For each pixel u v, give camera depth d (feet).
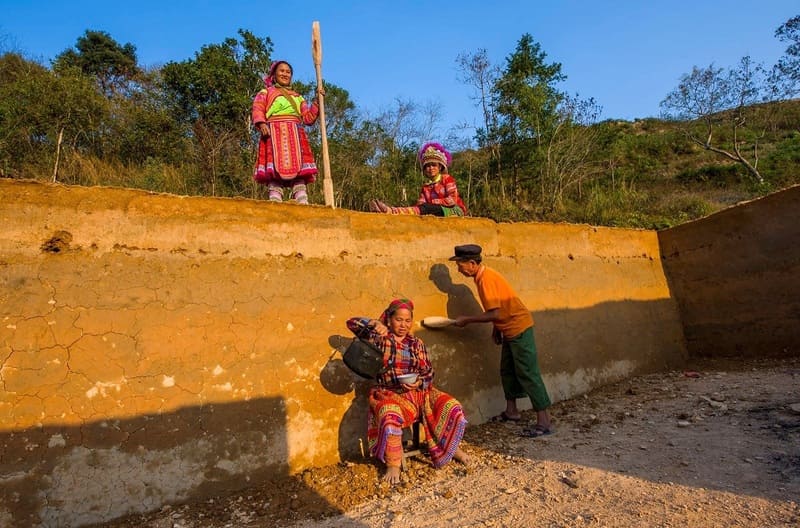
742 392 16.62
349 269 14.37
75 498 9.73
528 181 45.42
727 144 86.38
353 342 12.60
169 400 10.96
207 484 11.09
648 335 22.00
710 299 22.72
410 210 17.79
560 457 12.93
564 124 45.96
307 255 13.64
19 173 29.04
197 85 40.34
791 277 20.47
